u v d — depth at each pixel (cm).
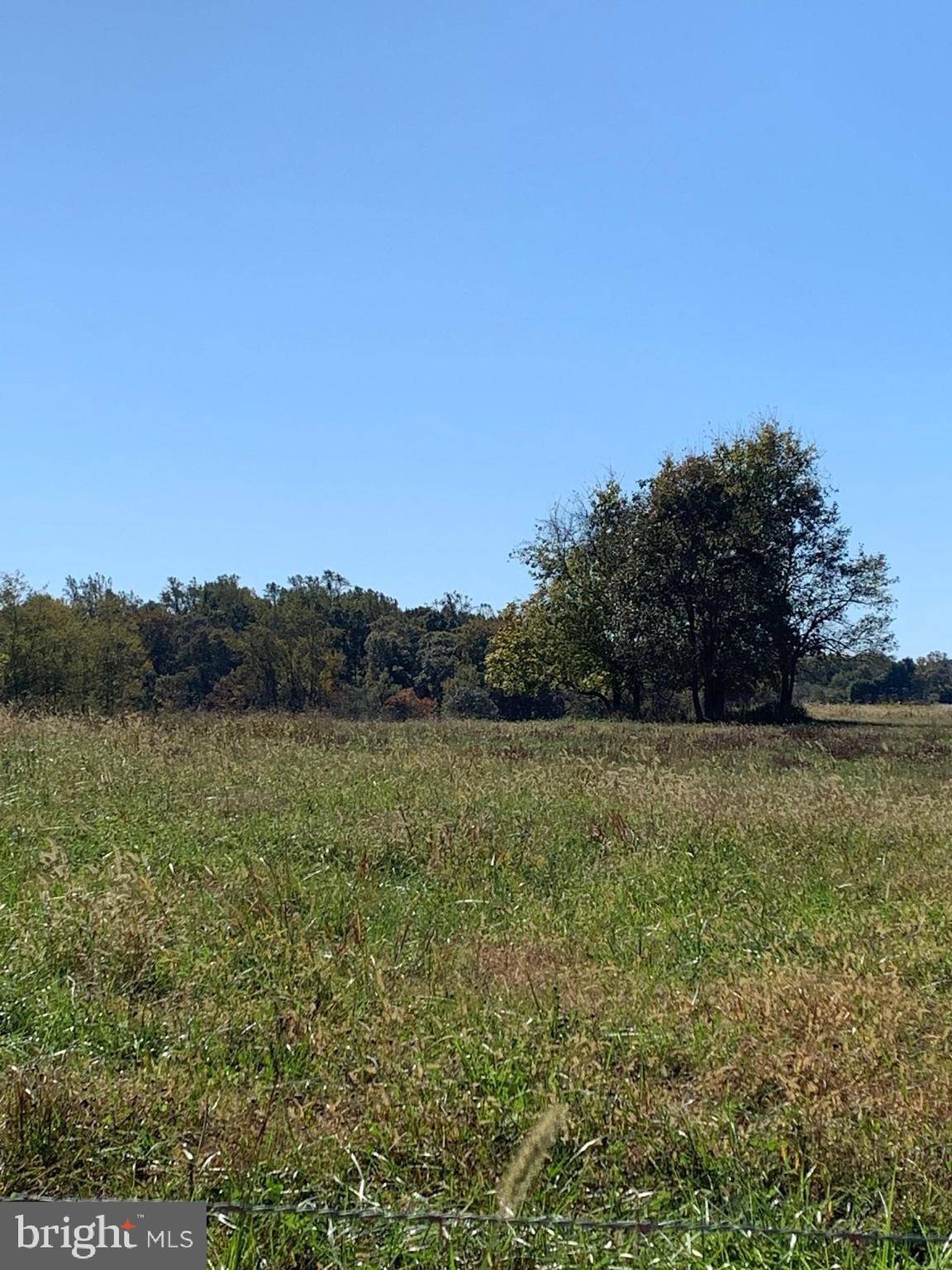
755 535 3991
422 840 964
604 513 4384
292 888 780
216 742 1641
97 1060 491
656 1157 417
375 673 8019
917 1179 396
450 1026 531
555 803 1190
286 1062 496
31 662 4866
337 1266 350
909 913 740
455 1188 392
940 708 5494
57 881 735
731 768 1808
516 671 4828
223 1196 384
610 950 700
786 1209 382
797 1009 526
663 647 4178
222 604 9556
